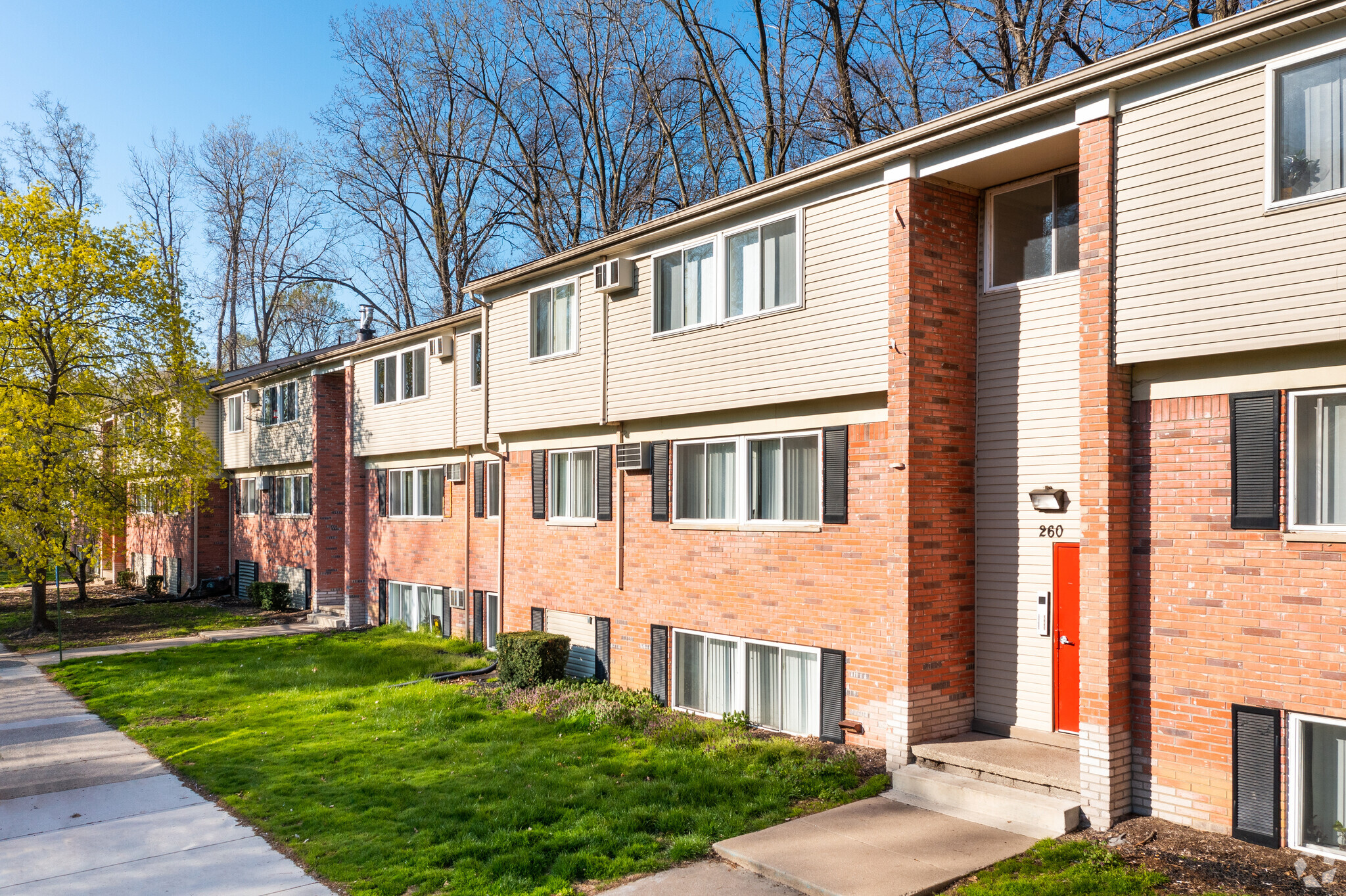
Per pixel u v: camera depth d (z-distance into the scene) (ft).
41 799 32.71
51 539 80.12
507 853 25.75
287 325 173.37
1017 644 33.14
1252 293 24.81
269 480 98.84
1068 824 26.55
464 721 42.37
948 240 34.50
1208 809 25.73
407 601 75.05
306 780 33.81
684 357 44.04
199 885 24.76
